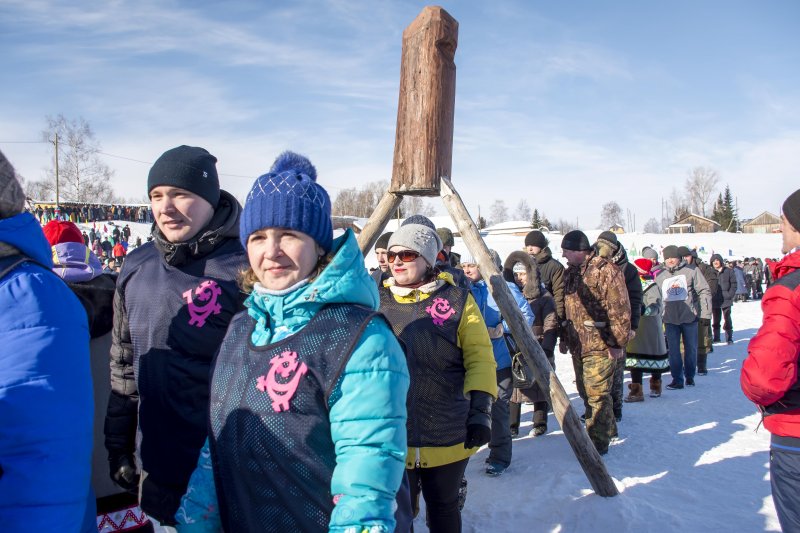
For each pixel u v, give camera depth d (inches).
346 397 56.4
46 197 1932.8
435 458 110.0
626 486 157.8
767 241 1487.5
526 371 156.6
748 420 226.8
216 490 62.8
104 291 95.5
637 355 274.7
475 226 149.9
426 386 110.6
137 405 88.2
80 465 54.9
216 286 81.0
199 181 81.7
